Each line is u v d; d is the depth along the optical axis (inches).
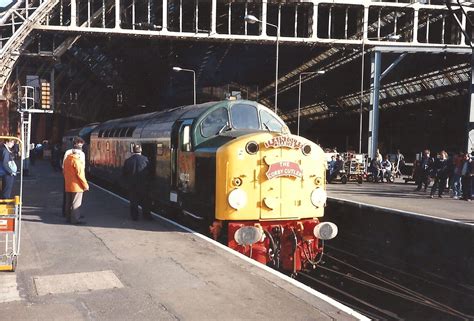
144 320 199.8
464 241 391.2
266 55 2174.0
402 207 548.7
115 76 2886.3
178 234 373.1
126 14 1916.8
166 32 1695.4
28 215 453.7
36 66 1930.4
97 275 261.6
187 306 217.2
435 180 704.4
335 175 1002.1
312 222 378.9
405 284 434.3
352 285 426.3
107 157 788.6
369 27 1937.7
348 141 2942.9
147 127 555.5
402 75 1871.3
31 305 213.6
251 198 358.0
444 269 410.6
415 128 2297.0
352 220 556.7
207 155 377.1
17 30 1594.5
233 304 220.8
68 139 1350.9
